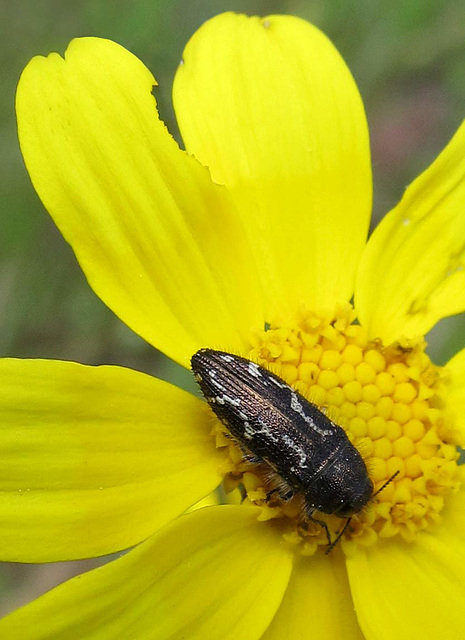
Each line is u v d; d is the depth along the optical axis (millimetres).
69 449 49
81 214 51
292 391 52
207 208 54
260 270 56
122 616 47
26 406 49
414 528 53
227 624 50
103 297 52
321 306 56
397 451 53
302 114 56
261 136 56
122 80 52
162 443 52
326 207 56
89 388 50
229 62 56
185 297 54
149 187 53
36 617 45
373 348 55
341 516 52
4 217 82
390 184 96
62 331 85
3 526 48
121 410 51
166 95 86
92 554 50
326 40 57
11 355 83
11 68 85
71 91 52
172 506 52
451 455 54
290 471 52
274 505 52
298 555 53
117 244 52
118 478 51
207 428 53
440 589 52
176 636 49
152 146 52
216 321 54
